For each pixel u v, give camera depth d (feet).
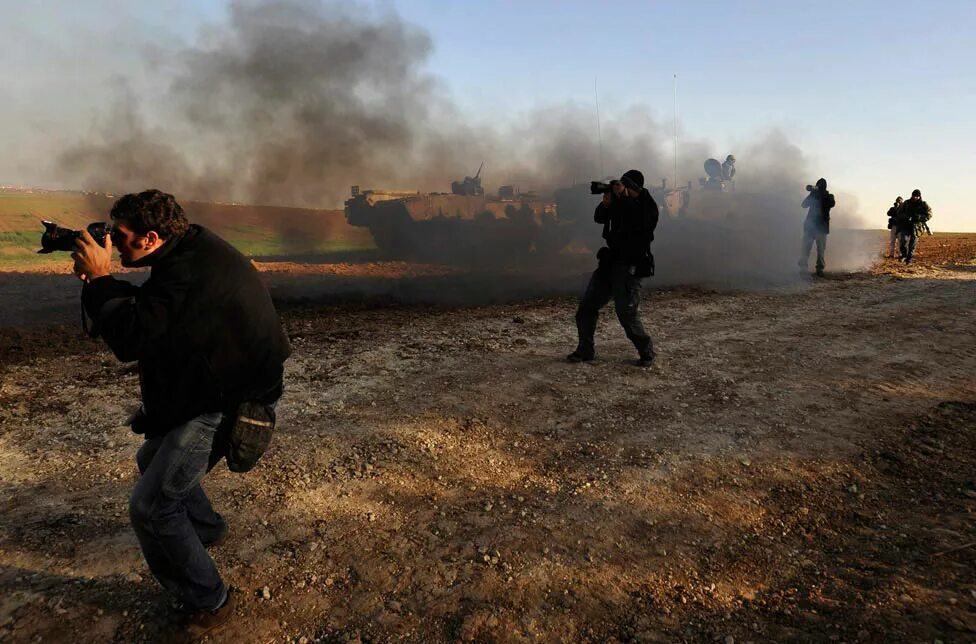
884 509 11.86
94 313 6.93
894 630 8.26
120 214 7.09
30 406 15.89
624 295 19.85
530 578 9.57
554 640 8.30
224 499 11.41
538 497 12.12
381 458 13.41
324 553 10.01
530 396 17.60
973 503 11.89
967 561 9.86
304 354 21.35
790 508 11.93
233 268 7.38
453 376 19.25
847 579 9.62
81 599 8.61
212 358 7.27
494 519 11.23
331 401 16.78
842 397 18.12
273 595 8.96
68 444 13.76
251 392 7.77
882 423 16.14
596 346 23.56
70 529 10.25
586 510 11.66
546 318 28.68
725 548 10.59
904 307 32.86
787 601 9.17
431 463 13.34
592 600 9.13
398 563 9.83
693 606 9.07
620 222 19.62
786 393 18.37
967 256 61.82
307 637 8.23
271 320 7.75
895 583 9.36
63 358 20.43
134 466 12.85
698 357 22.08
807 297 35.99
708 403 17.42
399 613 8.72
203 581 7.90
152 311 6.86
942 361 22.26
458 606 8.88
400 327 26.17
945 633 8.14
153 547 7.55
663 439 14.96
